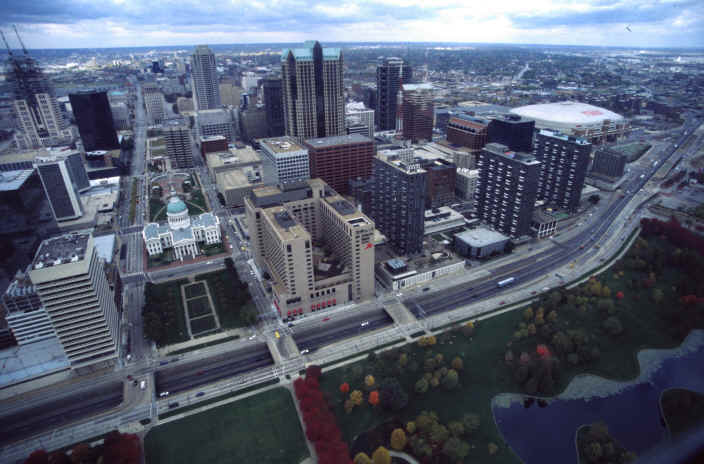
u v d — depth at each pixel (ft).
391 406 615.57
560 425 606.55
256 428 601.21
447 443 551.18
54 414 650.43
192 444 579.48
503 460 554.87
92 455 554.46
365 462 527.40
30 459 539.70
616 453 556.92
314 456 559.38
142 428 605.73
